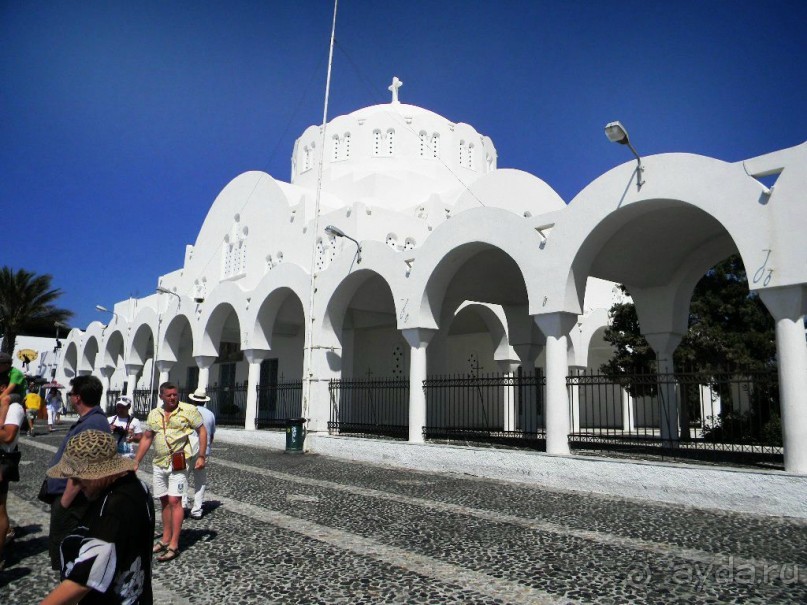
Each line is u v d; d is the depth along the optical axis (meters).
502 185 20.86
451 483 9.89
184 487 5.72
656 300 13.01
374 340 20.88
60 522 4.01
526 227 10.79
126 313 32.84
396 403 19.98
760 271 7.75
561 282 10.11
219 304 19.56
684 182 8.66
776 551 5.66
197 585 4.79
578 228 9.96
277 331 21.73
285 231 21.05
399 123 24.84
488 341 23.27
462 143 26.38
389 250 13.60
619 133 8.67
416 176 23.73
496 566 5.22
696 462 9.35
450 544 5.95
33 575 5.08
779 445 13.31
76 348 34.34
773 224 7.71
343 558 5.49
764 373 8.25
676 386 12.94
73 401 4.74
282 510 7.62
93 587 2.35
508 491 9.09
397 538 6.19
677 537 6.21
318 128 26.11
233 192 24.61
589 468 9.15
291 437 14.45
